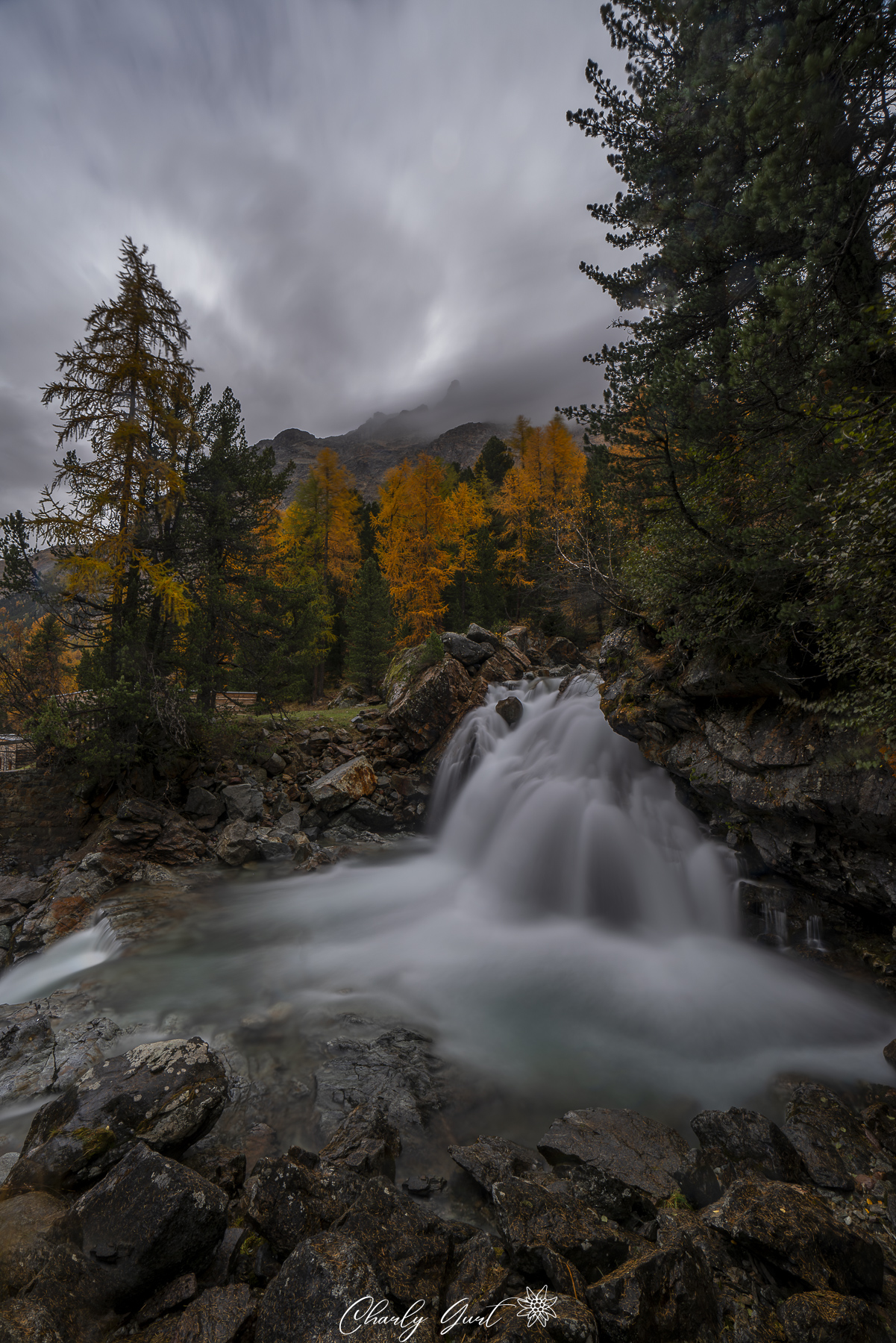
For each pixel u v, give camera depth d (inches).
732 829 365.7
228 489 649.0
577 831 464.1
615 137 342.3
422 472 1331.2
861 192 222.2
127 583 570.9
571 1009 284.7
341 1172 152.9
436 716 714.8
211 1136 191.9
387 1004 289.3
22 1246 123.0
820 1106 195.5
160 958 345.4
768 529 266.1
